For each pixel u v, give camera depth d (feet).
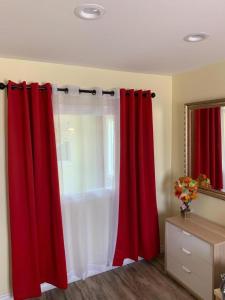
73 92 8.64
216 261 7.44
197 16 5.02
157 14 4.91
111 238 9.73
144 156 9.99
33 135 7.96
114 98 9.37
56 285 8.57
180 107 10.36
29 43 6.47
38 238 8.29
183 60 8.30
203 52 7.45
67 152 8.71
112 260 9.77
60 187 8.54
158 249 10.51
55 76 8.53
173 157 10.89
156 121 10.56
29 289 8.14
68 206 8.91
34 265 8.11
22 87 7.75
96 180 9.27
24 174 7.94
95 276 9.52
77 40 6.30
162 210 11.01
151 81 10.30
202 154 9.34
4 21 5.14
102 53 7.41
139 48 7.00
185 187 9.26
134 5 4.53
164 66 9.04
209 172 9.08
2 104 7.74
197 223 8.91
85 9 4.66
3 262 8.13
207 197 9.31
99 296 8.42
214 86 8.79
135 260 9.98
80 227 9.05
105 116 9.27
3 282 8.18
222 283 6.39
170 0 4.37
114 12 4.79
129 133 9.64
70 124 8.71
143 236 9.99
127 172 9.80
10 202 7.74
